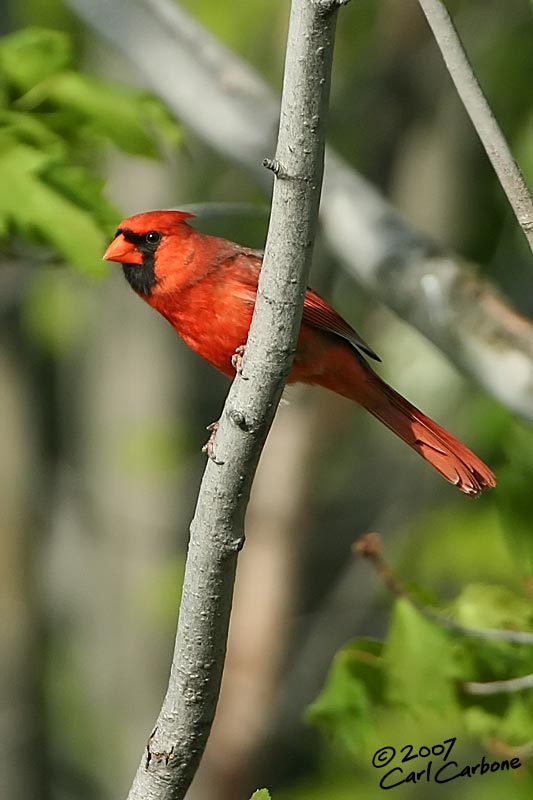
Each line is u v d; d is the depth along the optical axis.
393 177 13.45
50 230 7.66
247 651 13.42
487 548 13.01
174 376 15.80
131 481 15.25
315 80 4.99
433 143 13.16
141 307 15.65
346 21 14.09
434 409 12.47
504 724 7.43
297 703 13.38
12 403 13.20
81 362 15.95
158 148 8.55
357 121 13.48
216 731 13.34
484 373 7.81
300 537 13.48
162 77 9.36
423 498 13.69
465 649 7.44
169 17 9.52
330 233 8.44
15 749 12.99
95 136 8.41
